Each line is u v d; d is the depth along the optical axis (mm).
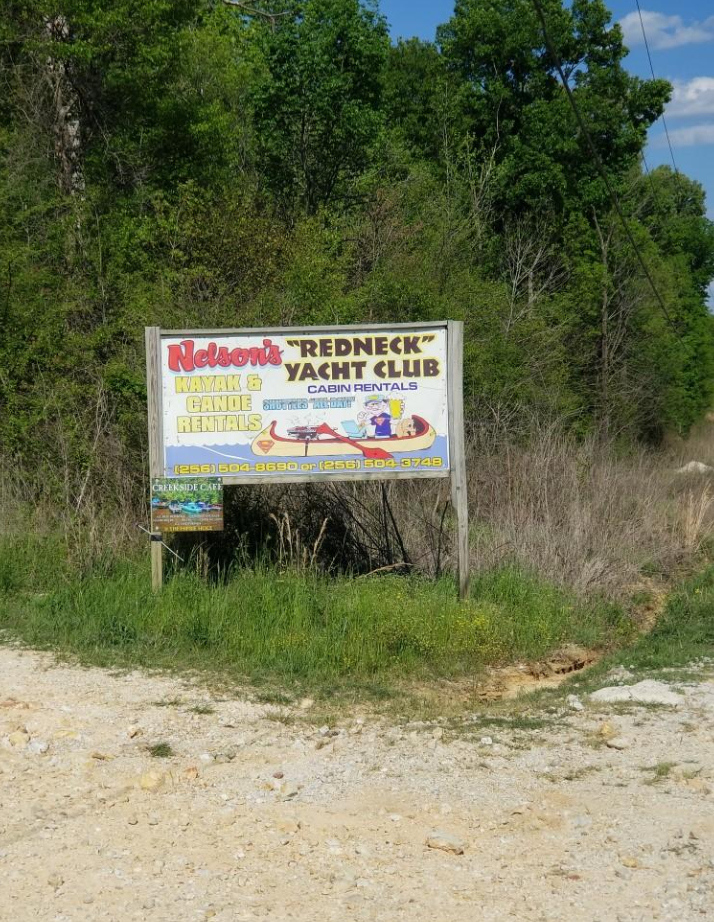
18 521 10977
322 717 6875
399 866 4742
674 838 5023
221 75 22781
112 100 20609
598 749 6320
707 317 45906
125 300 14094
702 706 7133
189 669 7844
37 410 11906
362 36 26578
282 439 9703
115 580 9883
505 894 4484
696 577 12836
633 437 27641
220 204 17359
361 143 26297
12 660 7855
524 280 27906
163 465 9727
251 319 13945
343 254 19188
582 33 32125
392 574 10336
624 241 30828
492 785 5719
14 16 19453
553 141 30484
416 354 9633
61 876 4562
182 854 4812
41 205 15055
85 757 5980
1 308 12695
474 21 32031
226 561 10539
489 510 12539
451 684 7914
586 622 10031
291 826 5121
